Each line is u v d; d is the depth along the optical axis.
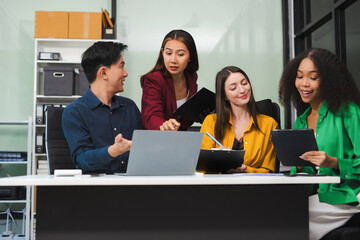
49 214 1.33
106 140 2.04
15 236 4.16
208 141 2.08
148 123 2.26
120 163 2.05
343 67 1.97
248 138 2.04
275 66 5.09
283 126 4.98
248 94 2.04
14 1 4.95
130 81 4.92
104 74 2.04
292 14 5.12
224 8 5.10
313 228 1.79
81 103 2.02
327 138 1.87
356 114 1.84
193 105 2.20
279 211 1.40
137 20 5.00
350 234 1.64
